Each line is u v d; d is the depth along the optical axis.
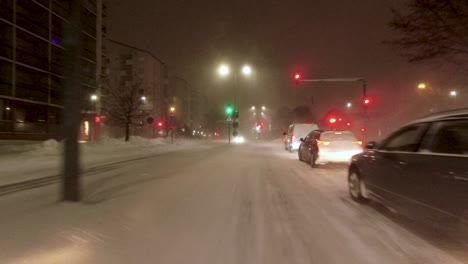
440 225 5.50
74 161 8.00
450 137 5.58
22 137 31.89
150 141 35.34
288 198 8.98
